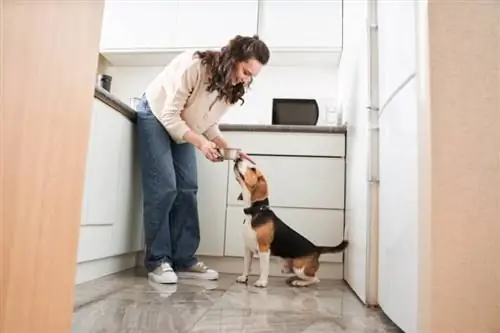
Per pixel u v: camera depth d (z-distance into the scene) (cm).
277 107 247
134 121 207
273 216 191
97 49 65
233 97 186
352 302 145
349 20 210
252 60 173
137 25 267
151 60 283
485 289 72
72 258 61
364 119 150
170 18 265
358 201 162
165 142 193
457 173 74
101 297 138
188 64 179
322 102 261
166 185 191
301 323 111
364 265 141
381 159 131
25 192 47
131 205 209
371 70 140
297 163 221
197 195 224
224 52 176
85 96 62
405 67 98
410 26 93
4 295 45
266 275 183
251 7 260
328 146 220
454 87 75
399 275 102
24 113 46
